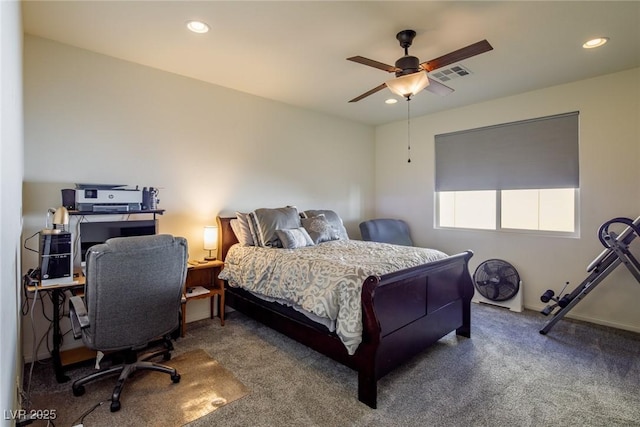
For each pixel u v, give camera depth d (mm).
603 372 2359
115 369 2145
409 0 2066
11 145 1368
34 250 2523
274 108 4109
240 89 3719
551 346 2785
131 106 3008
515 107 3859
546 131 3654
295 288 2486
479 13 2205
